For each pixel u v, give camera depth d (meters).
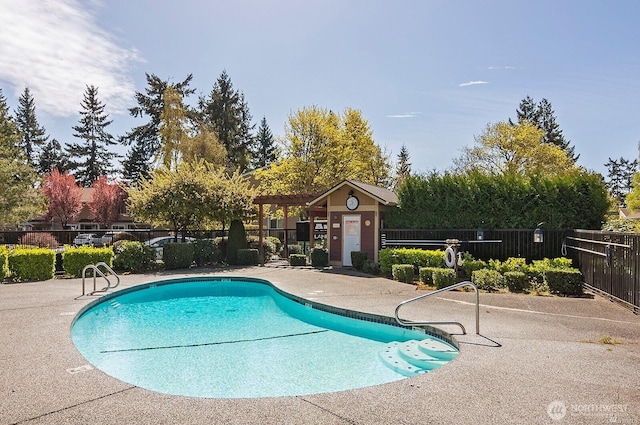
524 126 29.48
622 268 8.54
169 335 7.97
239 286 13.60
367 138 30.36
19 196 24.22
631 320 7.38
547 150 27.42
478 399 4.03
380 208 16.41
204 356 6.68
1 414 3.74
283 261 19.72
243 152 46.34
